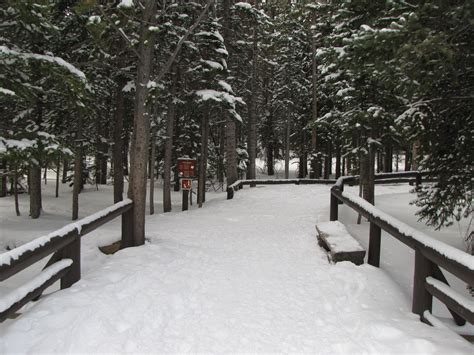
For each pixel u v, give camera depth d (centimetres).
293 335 398
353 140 1200
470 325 429
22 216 1722
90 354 349
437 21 441
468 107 571
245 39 1950
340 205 1294
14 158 745
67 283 514
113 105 1959
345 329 412
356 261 639
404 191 1661
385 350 358
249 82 2291
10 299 365
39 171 1678
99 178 3056
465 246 772
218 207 1459
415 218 1052
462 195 641
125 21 749
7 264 353
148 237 832
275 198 1612
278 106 2597
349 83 1044
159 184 3009
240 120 1537
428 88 527
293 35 2292
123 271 576
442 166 652
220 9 1752
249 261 676
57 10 1241
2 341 362
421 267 439
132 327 404
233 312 454
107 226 1121
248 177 2572
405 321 420
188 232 948
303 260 681
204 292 517
